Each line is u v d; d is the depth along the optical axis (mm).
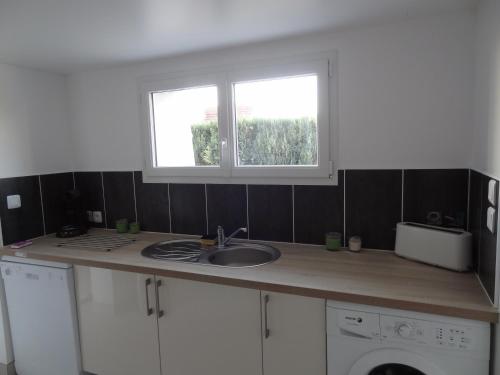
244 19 1786
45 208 2697
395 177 1985
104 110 2748
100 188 2846
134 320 2025
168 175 2578
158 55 2383
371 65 1971
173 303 1904
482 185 1521
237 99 2342
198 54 2373
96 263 2061
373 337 1463
